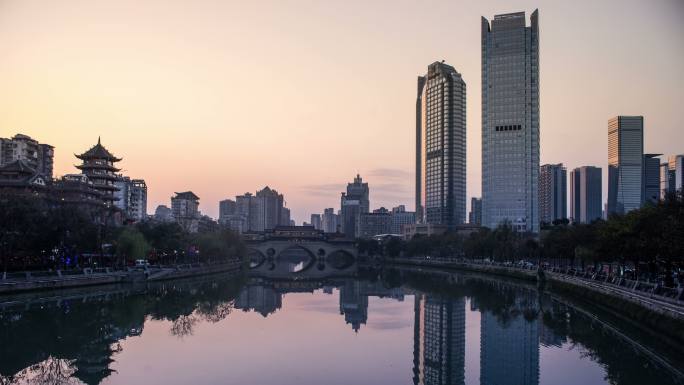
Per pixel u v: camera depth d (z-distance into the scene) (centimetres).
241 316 9262
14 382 5012
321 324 8544
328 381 5219
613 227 10888
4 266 11025
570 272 13575
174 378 5203
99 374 5297
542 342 7200
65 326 7794
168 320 8531
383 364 5916
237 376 5319
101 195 17762
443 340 7338
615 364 6000
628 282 8831
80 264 13912
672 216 8356
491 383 5284
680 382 5269
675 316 6438
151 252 17462
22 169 15150
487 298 12456
